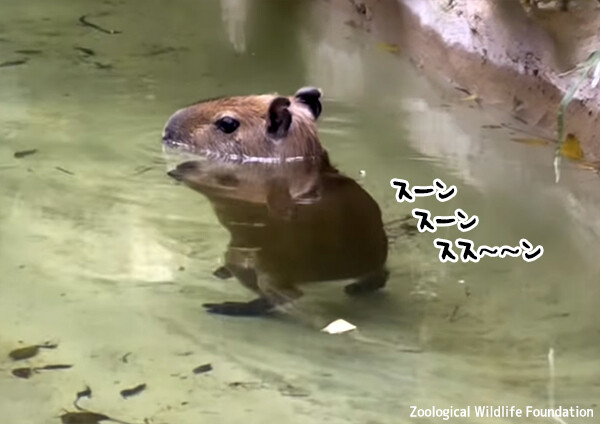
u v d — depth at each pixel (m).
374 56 13.07
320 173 8.86
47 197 8.10
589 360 5.81
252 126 9.20
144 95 10.97
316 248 7.25
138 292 6.54
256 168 8.96
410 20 13.02
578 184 8.72
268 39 13.85
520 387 5.51
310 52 13.12
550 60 10.25
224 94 11.02
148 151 9.25
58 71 11.91
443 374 5.64
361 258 7.07
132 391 5.40
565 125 9.77
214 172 8.82
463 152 9.43
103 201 8.06
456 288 6.71
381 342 5.99
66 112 10.29
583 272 7.00
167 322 6.16
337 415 5.20
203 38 13.82
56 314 6.23
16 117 10.09
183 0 16.58
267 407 5.26
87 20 14.84
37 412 5.20
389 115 10.54
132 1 16.36
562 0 10.22
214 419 5.14
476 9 11.62
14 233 7.39
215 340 5.96
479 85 11.37
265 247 7.24
